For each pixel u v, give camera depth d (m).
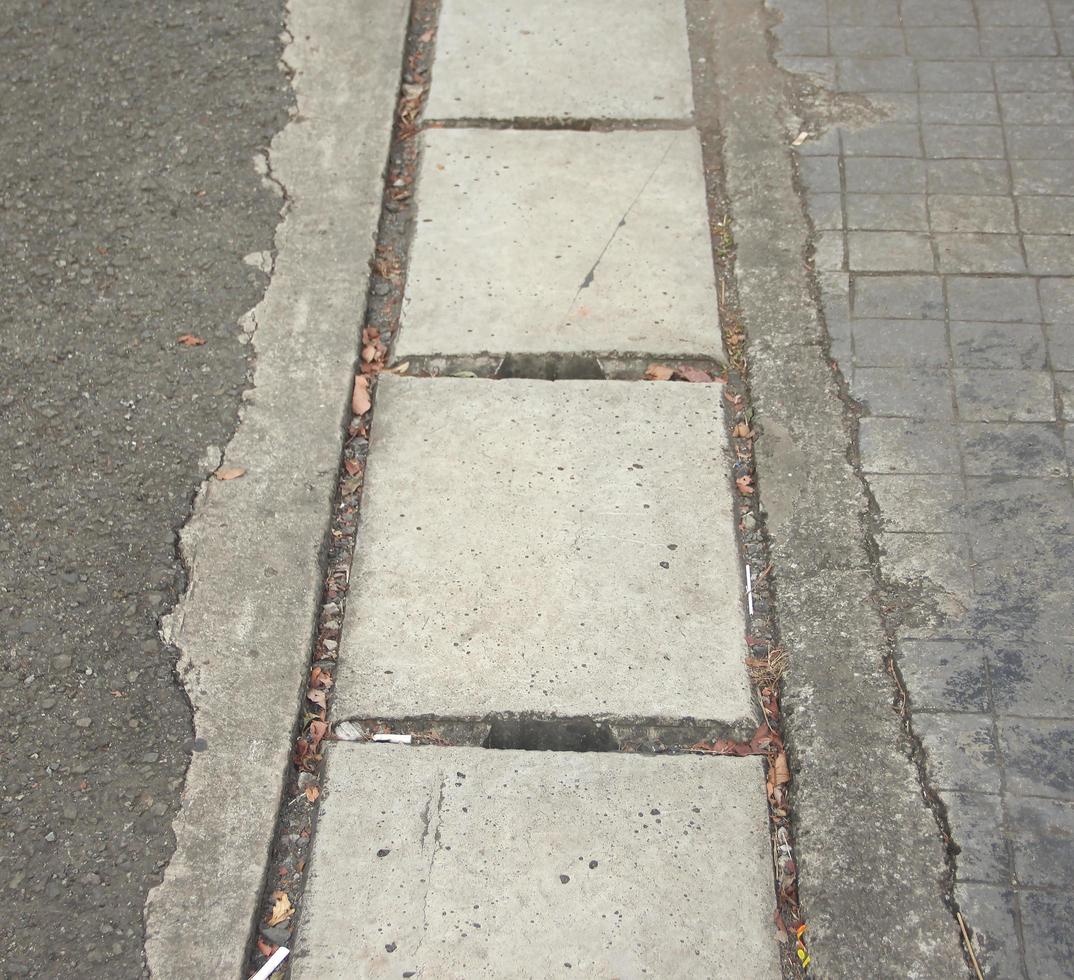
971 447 3.78
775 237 4.47
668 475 3.77
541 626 3.40
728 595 3.47
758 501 3.72
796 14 5.37
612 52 5.29
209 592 3.50
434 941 2.84
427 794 3.08
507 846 2.98
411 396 4.01
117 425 3.91
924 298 4.22
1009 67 5.05
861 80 5.04
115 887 2.94
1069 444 3.78
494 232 4.54
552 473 3.77
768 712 3.27
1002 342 4.07
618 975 2.78
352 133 4.94
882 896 2.89
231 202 4.65
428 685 3.28
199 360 4.10
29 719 3.23
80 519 3.66
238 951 2.85
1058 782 3.05
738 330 4.22
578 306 4.26
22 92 5.05
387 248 4.57
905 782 3.07
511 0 5.59
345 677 3.31
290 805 3.14
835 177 4.67
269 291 4.34
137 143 4.86
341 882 2.94
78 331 4.18
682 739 3.21
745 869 2.94
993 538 3.55
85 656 3.35
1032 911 2.85
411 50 5.42
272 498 3.73
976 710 3.19
